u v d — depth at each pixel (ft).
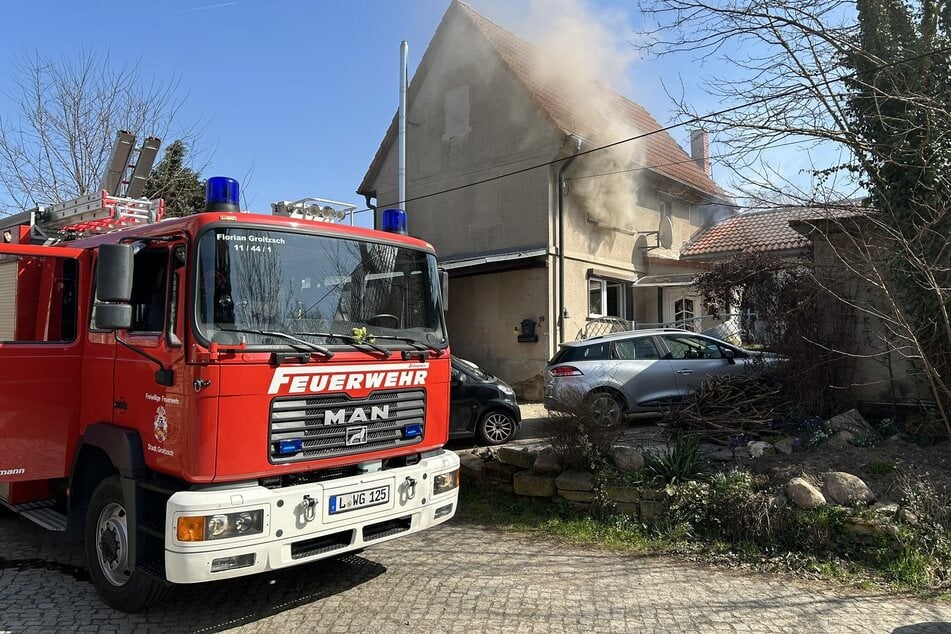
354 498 13.46
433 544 18.97
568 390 23.66
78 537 15.42
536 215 47.01
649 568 16.74
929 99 19.94
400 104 52.24
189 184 59.82
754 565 16.72
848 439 21.83
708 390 25.22
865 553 16.37
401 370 14.87
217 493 11.88
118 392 14.29
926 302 21.93
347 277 14.67
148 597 13.32
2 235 22.06
